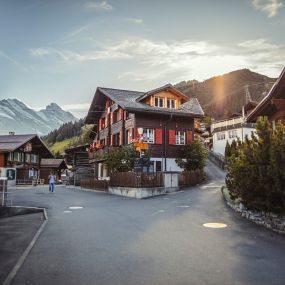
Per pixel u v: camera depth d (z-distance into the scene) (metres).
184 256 8.81
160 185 27.59
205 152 39.66
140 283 6.89
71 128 155.62
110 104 45.59
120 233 11.84
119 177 29.56
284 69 13.90
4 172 53.06
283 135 11.51
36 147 62.91
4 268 8.11
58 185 58.50
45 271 7.75
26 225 14.95
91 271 7.69
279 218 11.64
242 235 11.24
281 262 8.22
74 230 12.63
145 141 38.00
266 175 11.77
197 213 15.95
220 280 7.02
